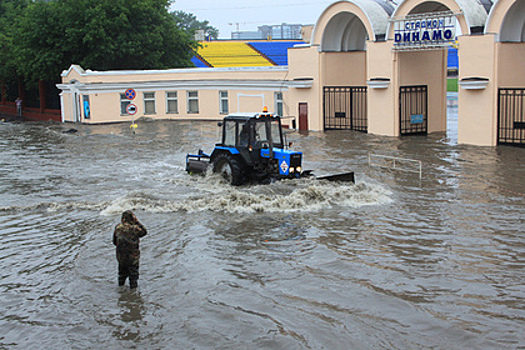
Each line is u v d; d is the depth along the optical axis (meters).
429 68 27.64
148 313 8.48
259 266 10.18
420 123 27.66
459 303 8.50
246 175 16.45
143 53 40.28
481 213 13.09
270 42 60.66
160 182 17.22
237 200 14.21
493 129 22.66
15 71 46.00
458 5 23.25
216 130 31.05
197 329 7.91
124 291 9.29
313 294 8.94
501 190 15.27
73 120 37.59
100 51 38.38
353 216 13.16
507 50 22.66
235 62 51.91
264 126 16.19
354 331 7.73
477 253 10.53
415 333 7.64
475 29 22.83
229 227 12.53
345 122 30.45
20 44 40.94
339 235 11.81
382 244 11.18
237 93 35.19
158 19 40.97
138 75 36.81
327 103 30.41
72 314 8.55
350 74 30.95
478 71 22.84
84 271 10.19
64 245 11.68
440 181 16.52
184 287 9.34
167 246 11.38
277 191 14.59
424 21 24.64
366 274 9.69
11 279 9.95
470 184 16.03
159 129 32.09
